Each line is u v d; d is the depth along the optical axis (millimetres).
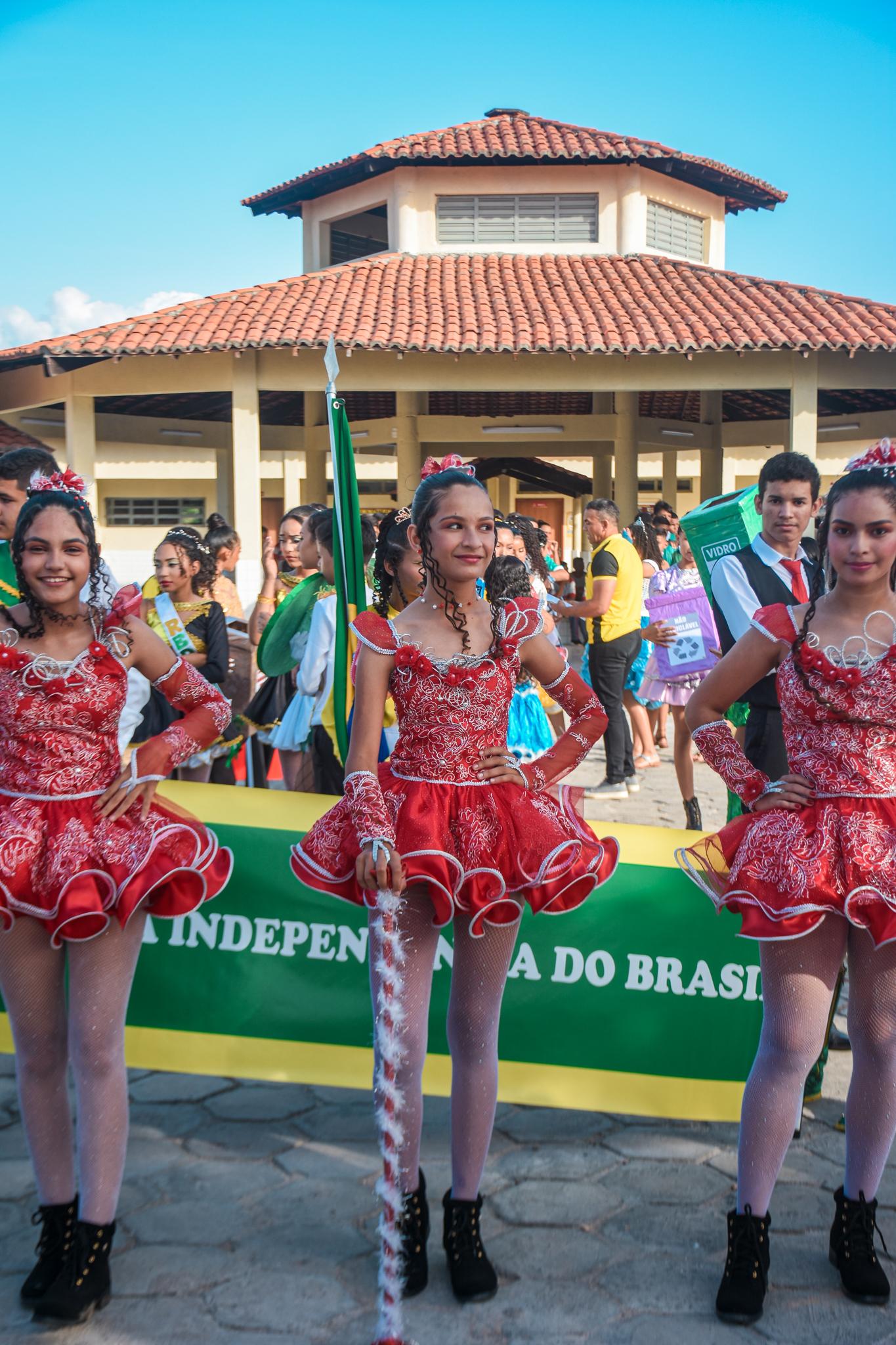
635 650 8055
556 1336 2520
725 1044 3463
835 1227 2750
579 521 30188
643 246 19016
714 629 5992
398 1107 2689
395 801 2674
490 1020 2744
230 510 22203
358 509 3512
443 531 2691
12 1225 2949
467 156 18188
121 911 2551
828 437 21406
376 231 21047
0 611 2729
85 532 2654
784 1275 2740
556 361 16156
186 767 5223
